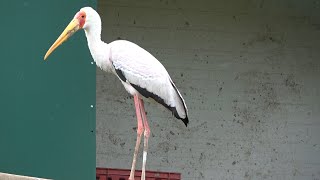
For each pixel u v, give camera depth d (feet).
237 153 35.60
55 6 24.29
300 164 35.83
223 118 35.78
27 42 24.12
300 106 36.29
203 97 35.83
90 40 22.04
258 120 35.99
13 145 23.88
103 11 35.68
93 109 24.22
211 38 36.24
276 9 36.70
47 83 24.09
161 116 35.24
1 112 23.89
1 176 17.70
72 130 24.06
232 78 36.11
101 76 35.17
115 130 34.91
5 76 23.99
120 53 22.09
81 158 24.09
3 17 24.11
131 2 35.88
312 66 36.63
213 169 35.37
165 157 35.04
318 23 36.91
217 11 36.40
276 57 36.52
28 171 23.88
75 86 24.16
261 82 36.27
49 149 23.97
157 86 22.08
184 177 35.12
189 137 35.37
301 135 36.06
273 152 35.83
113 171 31.35
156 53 35.83
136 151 21.75
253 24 36.58
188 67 35.96
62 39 21.76
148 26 35.91
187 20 36.17
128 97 35.17
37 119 24.02
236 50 36.35
